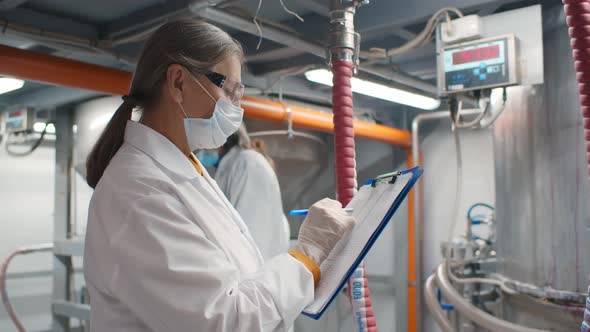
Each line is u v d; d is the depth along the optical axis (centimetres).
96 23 245
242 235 101
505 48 184
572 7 98
